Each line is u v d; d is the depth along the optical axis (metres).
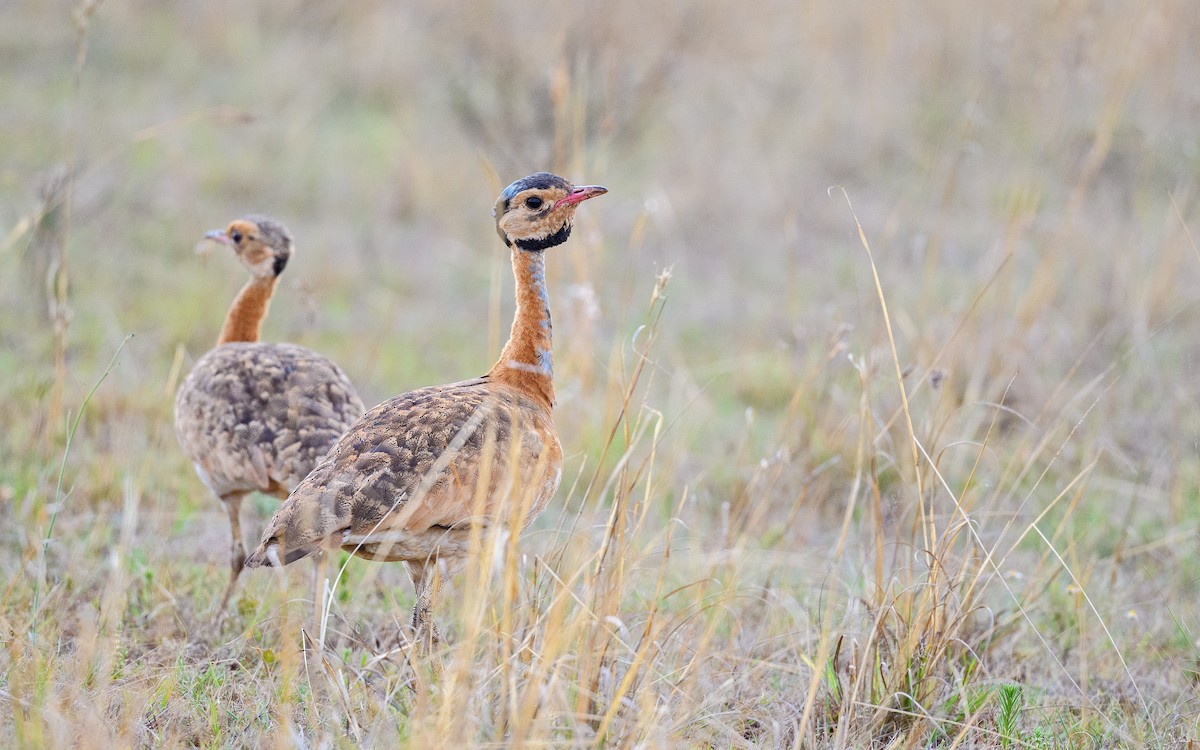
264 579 11.51
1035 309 16.41
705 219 23.05
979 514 11.19
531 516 9.94
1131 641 11.16
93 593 11.12
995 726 9.55
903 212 22.70
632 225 22.58
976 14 25.92
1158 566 12.72
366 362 17.42
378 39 28.05
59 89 25.89
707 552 12.27
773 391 16.67
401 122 25.70
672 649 9.77
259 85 26.91
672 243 22.27
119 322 17.89
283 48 28.28
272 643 10.37
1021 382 15.66
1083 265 19.00
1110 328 17.41
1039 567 11.58
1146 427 15.47
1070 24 20.70
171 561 12.04
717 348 18.56
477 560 9.30
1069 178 21.28
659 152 24.89
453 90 23.56
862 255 21.44
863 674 9.07
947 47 25.81
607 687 8.63
